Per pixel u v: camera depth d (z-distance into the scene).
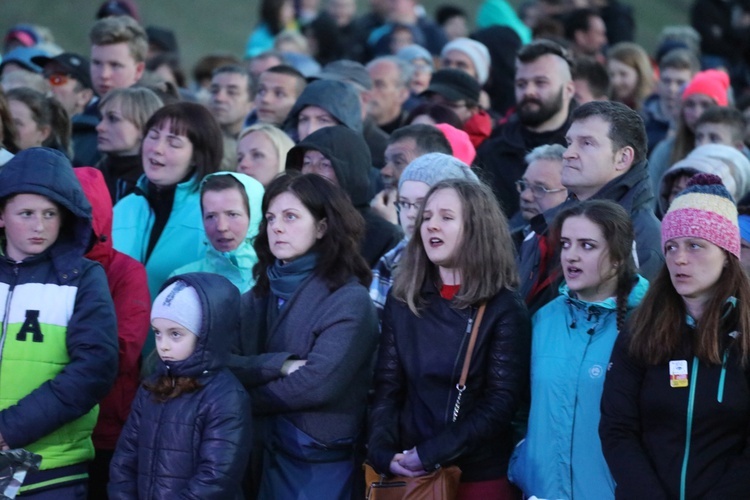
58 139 18.72
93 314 13.23
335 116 18.62
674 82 24.30
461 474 12.51
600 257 12.20
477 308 12.66
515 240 14.98
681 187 16.72
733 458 11.34
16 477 12.55
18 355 13.08
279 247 13.46
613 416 11.72
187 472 12.38
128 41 21.80
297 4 40.31
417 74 27.25
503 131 19.81
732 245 11.53
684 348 11.56
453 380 12.53
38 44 28.64
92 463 14.55
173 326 12.46
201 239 16.11
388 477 12.53
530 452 12.38
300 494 13.21
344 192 13.95
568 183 13.87
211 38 51.94
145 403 12.67
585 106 13.96
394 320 12.97
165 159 16.31
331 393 13.01
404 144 16.28
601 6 35.47
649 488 11.31
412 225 14.15
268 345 13.51
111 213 14.66
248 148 17.61
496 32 27.06
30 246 13.21
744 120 21.27
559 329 12.49
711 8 35.31
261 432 13.58
